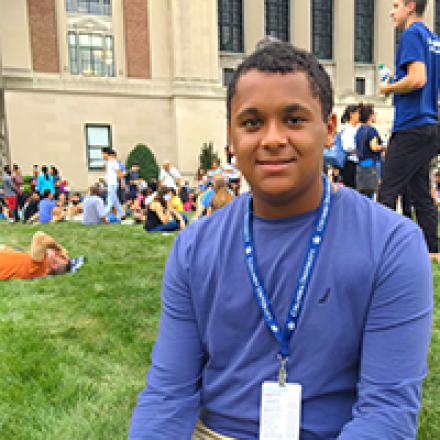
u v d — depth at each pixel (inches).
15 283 170.1
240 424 40.4
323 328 36.2
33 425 73.4
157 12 805.2
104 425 72.2
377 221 36.7
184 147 811.4
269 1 921.5
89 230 319.0
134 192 590.9
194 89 809.5
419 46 123.8
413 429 35.3
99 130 787.4
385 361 35.0
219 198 258.1
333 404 38.1
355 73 997.8
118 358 97.7
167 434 40.9
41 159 749.3
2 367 93.7
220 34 889.5
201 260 40.8
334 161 215.8
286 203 37.2
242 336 39.5
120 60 791.7
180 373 42.3
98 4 780.6
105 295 146.9
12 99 725.9
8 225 406.0
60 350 102.9
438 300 120.8
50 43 751.7
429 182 140.9
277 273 38.1
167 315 42.9
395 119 135.0
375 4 1008.9
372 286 35.3
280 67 33.2
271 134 33.5
